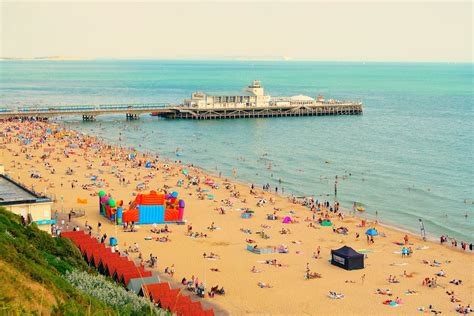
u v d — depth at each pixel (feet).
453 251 299.38
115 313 141.59
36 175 437.17
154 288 203.72
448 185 442.91
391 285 250.78
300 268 268.82
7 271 143.84
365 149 596.29
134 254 281.13
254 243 302.45
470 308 225.76
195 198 395.34
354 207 378.12
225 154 567.59
